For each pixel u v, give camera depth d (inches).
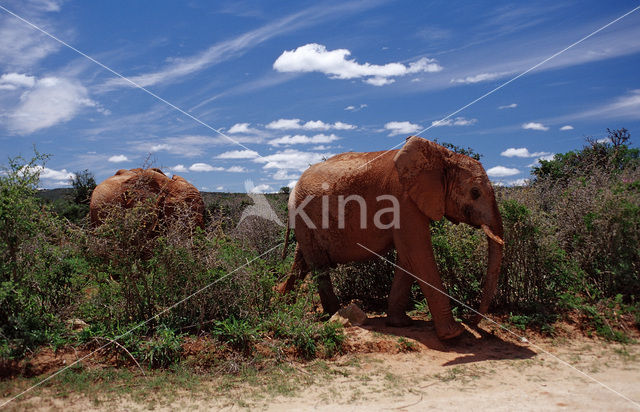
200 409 177.6
